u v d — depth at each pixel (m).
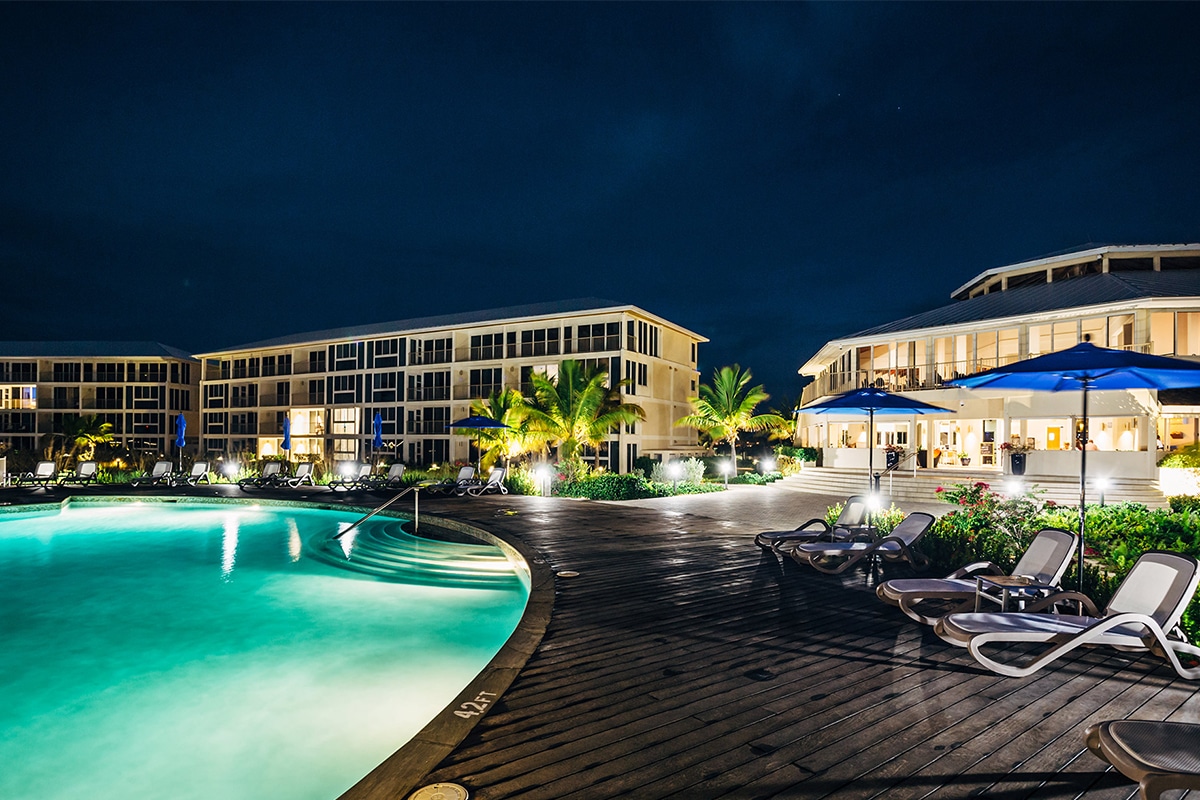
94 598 10.18
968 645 5.14
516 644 5.87
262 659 7.51
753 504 19.56
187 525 17.09
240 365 55.16
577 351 38.22
